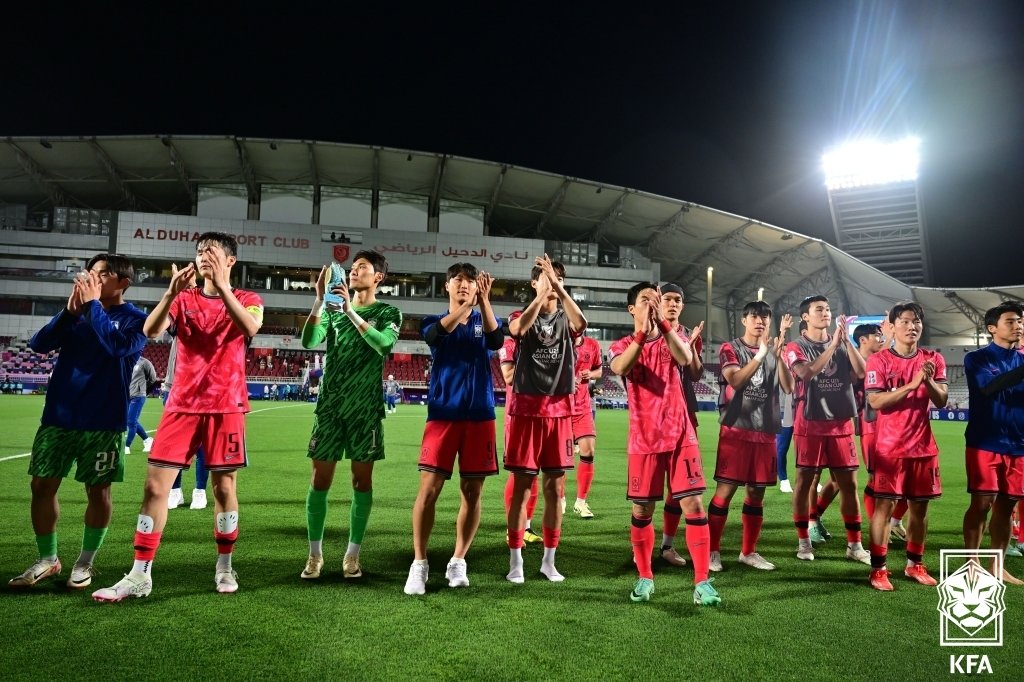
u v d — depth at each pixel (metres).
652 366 3.47
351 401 3.55
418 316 40.00
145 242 36.94
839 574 3.89
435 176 37.72
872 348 5.35
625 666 2.42
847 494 4.33
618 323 41.09
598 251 42.94
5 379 27.72
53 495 3.27
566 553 4.28
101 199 38.94
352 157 35.62
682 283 46.84
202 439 3.31
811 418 4.38
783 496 6.99
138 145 33.09
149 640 2.55
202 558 3.82
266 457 9.13
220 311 3.33
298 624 2.77
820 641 2.73
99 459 3.24
